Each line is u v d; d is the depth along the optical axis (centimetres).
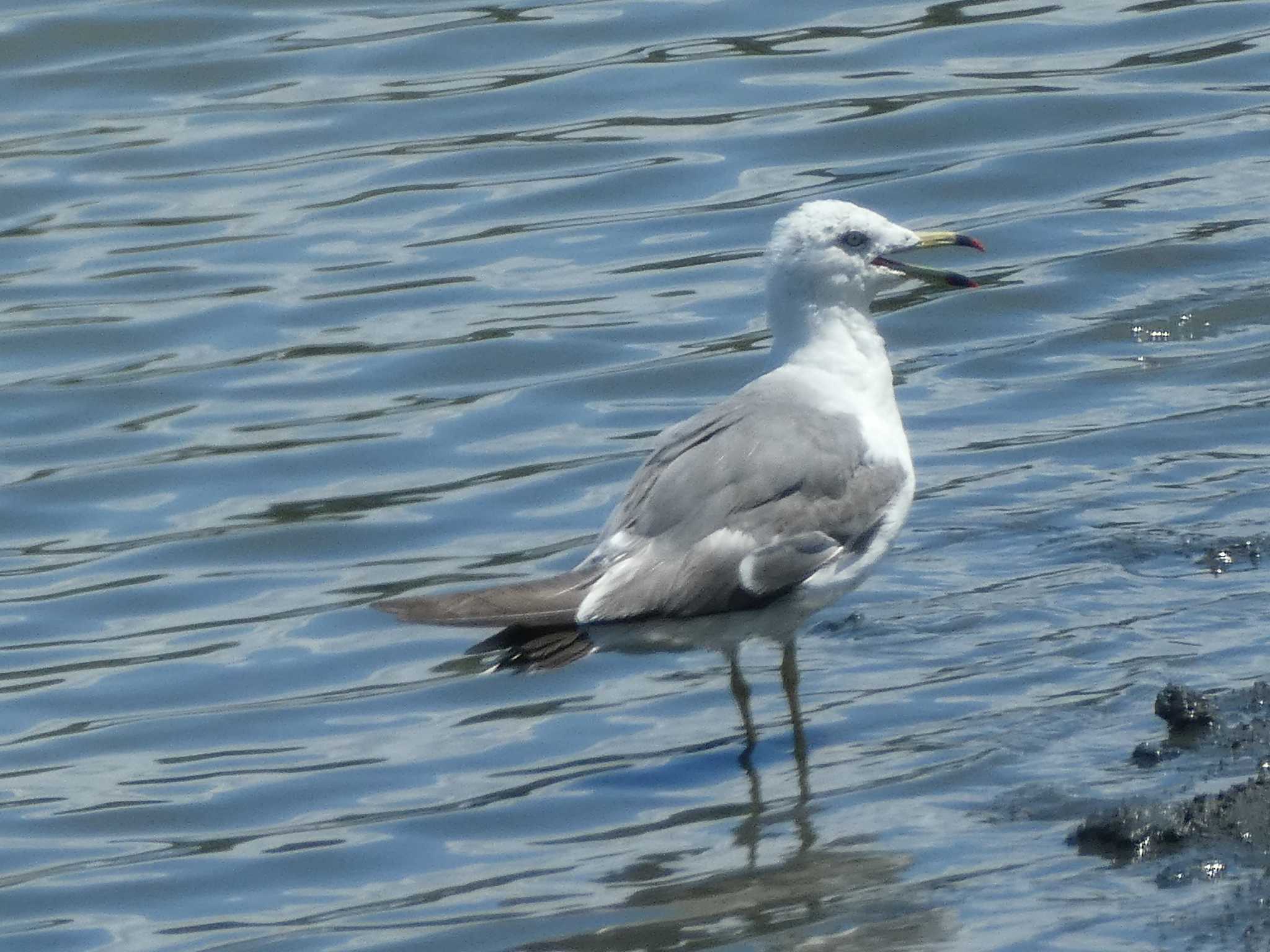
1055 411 1535
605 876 992
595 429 1581
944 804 1020
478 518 1452
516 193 1969
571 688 1225
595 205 1942
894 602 1266
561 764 1127
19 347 1750
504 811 1075
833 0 2323
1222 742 1032
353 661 1280
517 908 968
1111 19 2231
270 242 1902
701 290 1783
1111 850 946
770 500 1088
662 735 1153
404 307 1781
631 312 1752
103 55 2262
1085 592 1243
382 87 2178
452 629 1312
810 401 1131
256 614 1348
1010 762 1048
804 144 2019
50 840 1088
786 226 1163
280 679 1262
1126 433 1478
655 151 2022
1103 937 869
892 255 1155
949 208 1900
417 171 2019
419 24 2311
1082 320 1683
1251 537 1289
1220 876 905
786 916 931
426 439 1578
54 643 1327
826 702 1159
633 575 1055
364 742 1174
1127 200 1878
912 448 1494
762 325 1719
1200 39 2177
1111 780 1013
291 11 2342
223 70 2225
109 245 1909
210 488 1529
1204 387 1547
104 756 1180
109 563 1430
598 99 2125
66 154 2072
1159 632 1177
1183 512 1341
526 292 1794
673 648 1148
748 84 2138
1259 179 1888
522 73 2188
